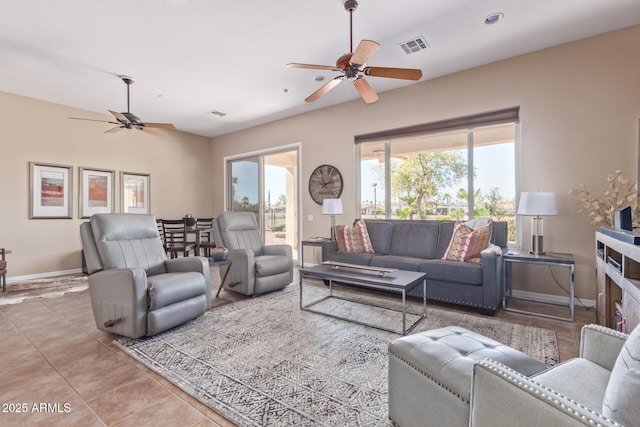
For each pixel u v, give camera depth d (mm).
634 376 729
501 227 3562
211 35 3102
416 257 3924
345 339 2486
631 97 3062
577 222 3309
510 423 851
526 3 2668
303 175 5664
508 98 3678
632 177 3055
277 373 1979
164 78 4082
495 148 3926
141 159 6145
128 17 2795
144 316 2445
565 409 752
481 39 3242
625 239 1797
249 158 6691
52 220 4996
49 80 4125
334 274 2951
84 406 1662
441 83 4156
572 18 2896
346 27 2988
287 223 6941
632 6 2721
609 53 3145
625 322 1829
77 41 3178
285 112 5590
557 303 3404
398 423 1435
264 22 2896
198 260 2955
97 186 5504
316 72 3939
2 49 3312
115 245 2764
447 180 4285
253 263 3639
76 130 5258
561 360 2123
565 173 3363
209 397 1733
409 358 1369
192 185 7027
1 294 3898
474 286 3088
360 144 5043
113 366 2090
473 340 1476
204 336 2557
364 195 5027
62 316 3082
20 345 2418
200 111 5465
